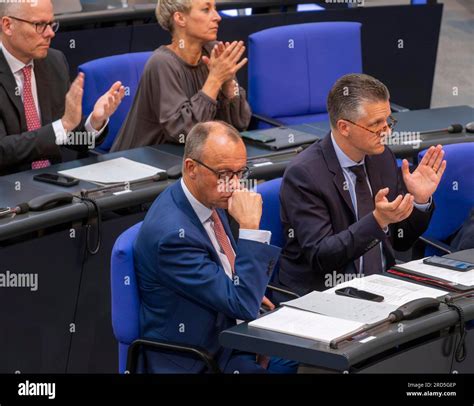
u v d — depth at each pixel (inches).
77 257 150.0
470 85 308.3
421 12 257.8
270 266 124.2
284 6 258.2
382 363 113.9
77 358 154.5
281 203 146.8
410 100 266.4
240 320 127.3
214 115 185.5
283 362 132.2
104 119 176.1
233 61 182.2
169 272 123.0
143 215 158.6
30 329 146.2
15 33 168.7
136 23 237.0
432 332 118.3
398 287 127.1
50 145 167.6
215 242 130.6
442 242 166.4
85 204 148.5
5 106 170.7
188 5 180.2
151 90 185.0
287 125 209.5
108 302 156.6
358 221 140.1
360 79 142.0
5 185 155.9
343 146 144.3
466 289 125.1
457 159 165.5
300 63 213.9
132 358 126.6
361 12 251.3
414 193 148.0
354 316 115.7
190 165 125.4
